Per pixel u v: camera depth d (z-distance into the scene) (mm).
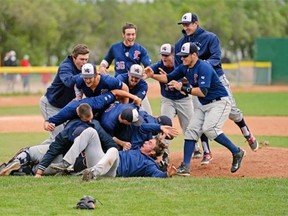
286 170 28562
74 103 26531
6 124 51531
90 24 132250
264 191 23500
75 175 26188
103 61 32375
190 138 27547
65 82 28281
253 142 31156
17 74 85188
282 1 182125
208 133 27500
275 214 20422
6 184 24328
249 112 60375
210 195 22750
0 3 114938
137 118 26406
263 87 98875
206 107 27688
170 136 26719
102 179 25141
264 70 101625
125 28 31453
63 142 25859
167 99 31750
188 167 27172
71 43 130750
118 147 26719
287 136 42875
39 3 120562
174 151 35062
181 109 31719
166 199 22094
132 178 25359
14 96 83688
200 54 29453
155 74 30078
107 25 134625
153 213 20328
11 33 118312
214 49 29156
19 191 23172
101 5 136375
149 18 134250
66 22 129500
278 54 101312
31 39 121250
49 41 122875
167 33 136250
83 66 26641
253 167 29109
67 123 26516
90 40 130875
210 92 27500
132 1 149625
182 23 29344
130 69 28688
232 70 101125
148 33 133375
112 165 25359
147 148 26297
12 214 20109
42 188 23594
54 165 25516
